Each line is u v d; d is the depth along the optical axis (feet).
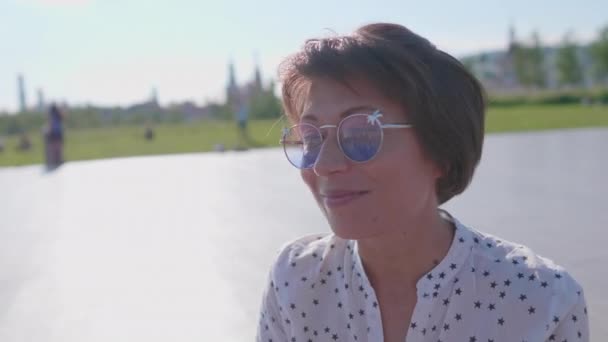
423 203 4.18
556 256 17.48
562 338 4.23
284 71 4.27
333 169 3.96
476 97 4.20
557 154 43.57
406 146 3.96
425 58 4.00
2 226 26.17
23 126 131.44
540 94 149.69
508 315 4.18
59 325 14.37
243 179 37.32
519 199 26.30
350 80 3.90
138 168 46.47
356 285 4.59
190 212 27.02
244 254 19.44
